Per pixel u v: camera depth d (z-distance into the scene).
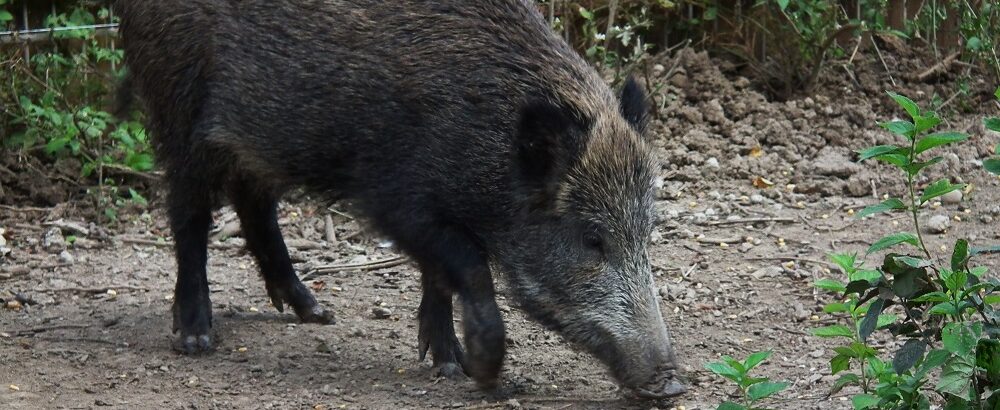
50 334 11.75
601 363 9.97
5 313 12.35
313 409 9.95
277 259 12.10
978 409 7.77
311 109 10.51
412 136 10.11
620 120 10.04
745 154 16.89
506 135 9.92
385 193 10.28
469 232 10.21
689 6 19.19
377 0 10.50
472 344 10.02
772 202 15.60
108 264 13.78
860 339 8.72
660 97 17.62
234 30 10.91
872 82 18.45
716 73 18.28
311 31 10.56
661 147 16.80
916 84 18.62
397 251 10.61
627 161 9.80
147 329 11.95
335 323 12.25
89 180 15.77
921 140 8.20
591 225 9.77
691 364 10.90
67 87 16.38
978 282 8.16
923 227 14.55
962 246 7.98
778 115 17.59
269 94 10.73
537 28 10.46
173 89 11.31
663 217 14.98
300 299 12.16
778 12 18.70
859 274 9.05
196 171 11.41
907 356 7.89
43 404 9.91
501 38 10.23
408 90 10.11
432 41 10.22
